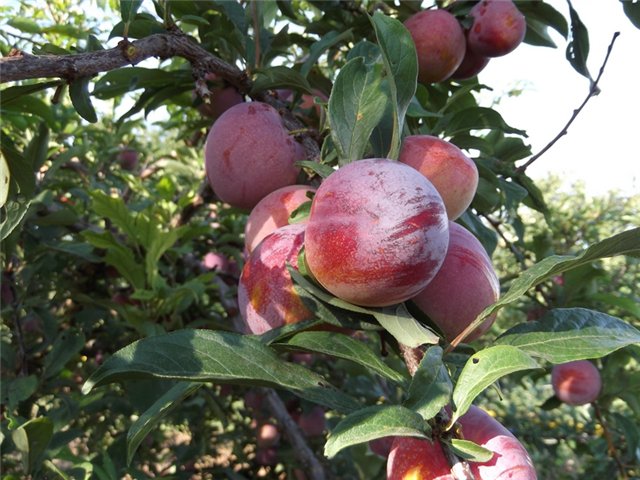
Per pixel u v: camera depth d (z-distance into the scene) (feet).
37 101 1.15
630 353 1.48
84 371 1.67
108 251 1.29
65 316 1.76
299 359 1.83
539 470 2.65
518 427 2.17
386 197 0.54
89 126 1.77
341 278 0.56
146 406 1.08
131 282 1.34
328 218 0.56
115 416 1.77
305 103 1.16
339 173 0.58
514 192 1.20
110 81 1.09
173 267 1.60
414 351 0.60
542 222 2.38
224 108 1.12
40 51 0.86
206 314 1.62
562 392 1.53
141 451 1.83
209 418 2.01
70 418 1.07
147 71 1.03
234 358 0.57
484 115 1.06
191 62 0.87
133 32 0.98
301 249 0.65
